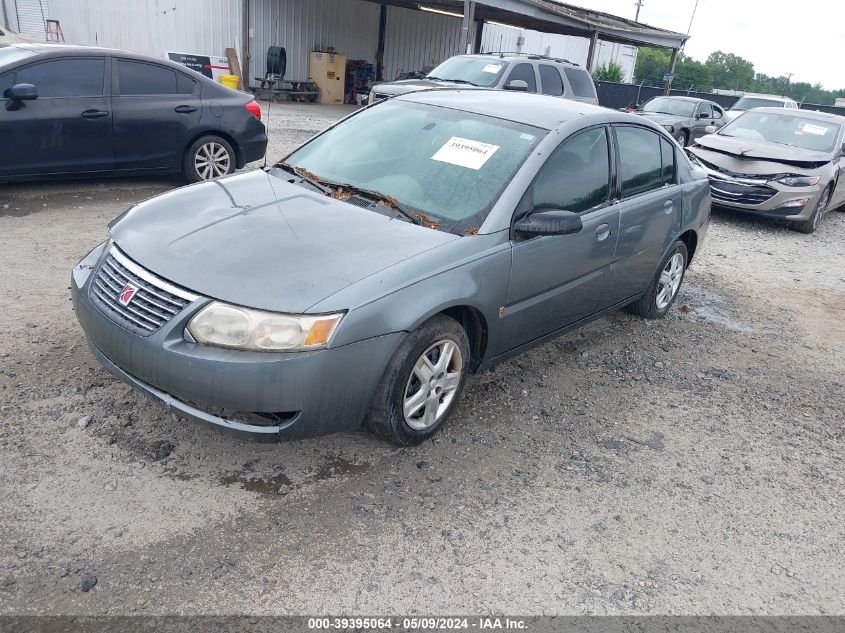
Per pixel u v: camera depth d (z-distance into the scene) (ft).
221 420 9.87
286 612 8.29
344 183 13.29
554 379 15.21
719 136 36.04
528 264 12.56
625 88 107.24
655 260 17.35
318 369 9.65
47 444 10.76
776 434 13.94
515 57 41.04
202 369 9.49
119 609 8.07
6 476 9.95
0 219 21.43
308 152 14.94
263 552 9.17
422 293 10.61
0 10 59.77
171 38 65.92
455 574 9.20
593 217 14.21
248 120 28.45
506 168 12.79
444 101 15.14
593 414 13.88
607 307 16.21
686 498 11.46
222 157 28.14
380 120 15.03
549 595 9.04
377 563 9.21
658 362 16.74
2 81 22.26
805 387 16.30
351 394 10.20
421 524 10.05
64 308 15.47
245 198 12.54
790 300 22.85
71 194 25.30
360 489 10.66
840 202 37.14
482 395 14.03
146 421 11.64
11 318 14.66
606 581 9.41
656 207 16.46
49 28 61.11
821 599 9.55
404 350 10.66
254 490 10.36
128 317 10.14
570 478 11.62
